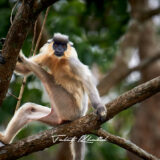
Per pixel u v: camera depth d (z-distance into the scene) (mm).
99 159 23109
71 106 15391
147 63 28234
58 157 22594
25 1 11688
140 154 14320
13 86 21125
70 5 25250
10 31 12062
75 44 21766
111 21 27359
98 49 27516
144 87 13156
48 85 15391
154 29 32812
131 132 31578
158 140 30578
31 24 12008
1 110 20969
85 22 26938
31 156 29078
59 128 13625
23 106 15062
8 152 13297
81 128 13547
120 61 27516
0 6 21766
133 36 28500
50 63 15594
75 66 15258
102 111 13422
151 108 31484
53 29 22266
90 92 14492
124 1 24516
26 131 22906
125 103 13328
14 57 12320
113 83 26781
